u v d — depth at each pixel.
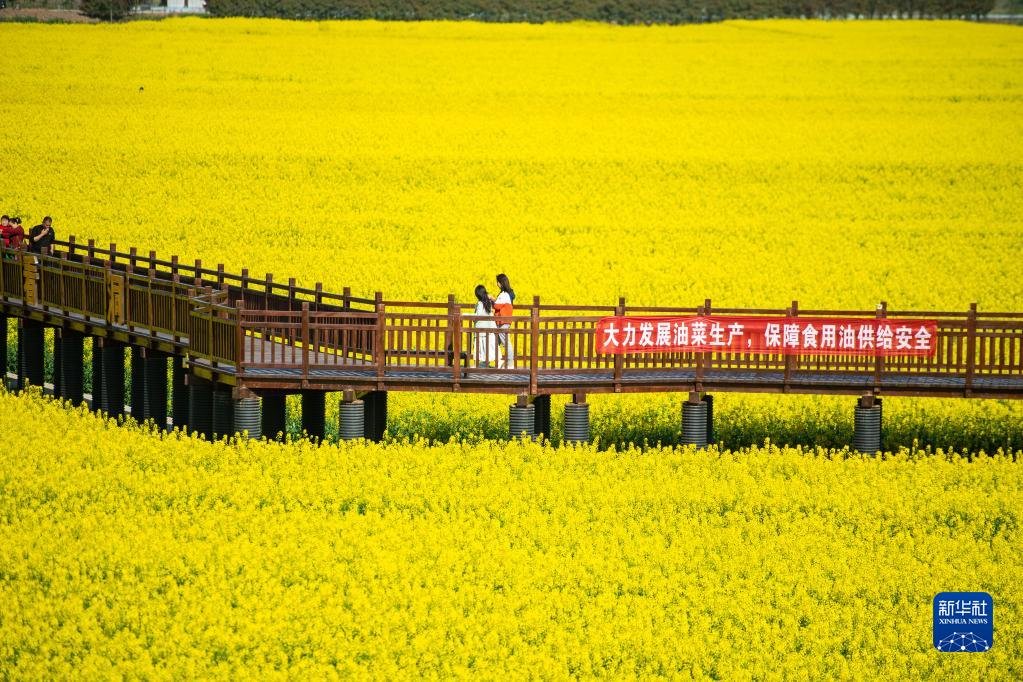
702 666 53.66
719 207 143.50
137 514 66.44
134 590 57.81
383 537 63.25
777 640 55.09
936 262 124.12
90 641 53.06
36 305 92.62
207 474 70.31
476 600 57.69
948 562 63.72
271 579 58.94
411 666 52.44
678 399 87.69
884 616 57.66
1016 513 68.50
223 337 74.94
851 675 53.09
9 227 98.88
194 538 63.50
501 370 73.25
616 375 74.06
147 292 82.19
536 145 164.38
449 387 73.19
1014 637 56.19
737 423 84.12
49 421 80.94
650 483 70.19
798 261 124.06
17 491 69.25
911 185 151.88
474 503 67.69
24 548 61.69
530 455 72.94
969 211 143.38
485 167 155.25
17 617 55.00
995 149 164.75
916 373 75.00
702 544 64.12
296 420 87.69
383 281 114.94
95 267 86.25
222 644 53.44
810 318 74.19
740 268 121.12
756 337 74.44
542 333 74.06
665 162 157.88
